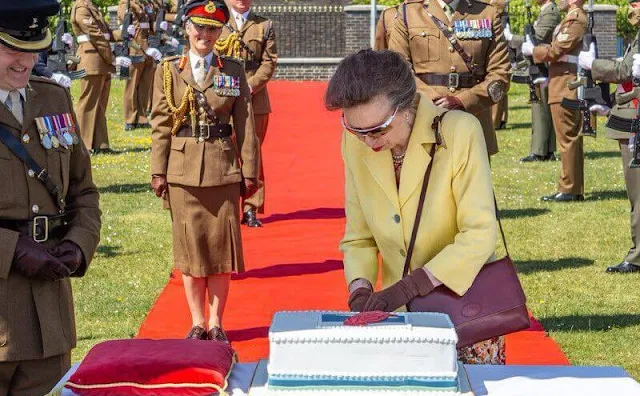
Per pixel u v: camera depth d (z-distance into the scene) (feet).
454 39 24.89
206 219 22.61
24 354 14.25
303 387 10.84
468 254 12.59
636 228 27.96
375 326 11.16
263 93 32.81
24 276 14.32
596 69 27.61
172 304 25.38
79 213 15.21
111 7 81.76
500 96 25.02
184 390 11.12
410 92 12.19
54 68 32.73
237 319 24.29
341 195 38.55
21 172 14.37
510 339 22.43
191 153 22.59
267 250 30.63
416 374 10.81
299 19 89.97
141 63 55.36
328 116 58.08
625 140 27.68
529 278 27.48
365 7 84.33
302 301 25.62
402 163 13.05
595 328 23.35
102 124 48.21
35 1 13.73
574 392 11.11
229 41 31.91
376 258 13.73
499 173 43.14
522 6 83.87
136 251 30.60
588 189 40.11
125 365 11.26
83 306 25.26
